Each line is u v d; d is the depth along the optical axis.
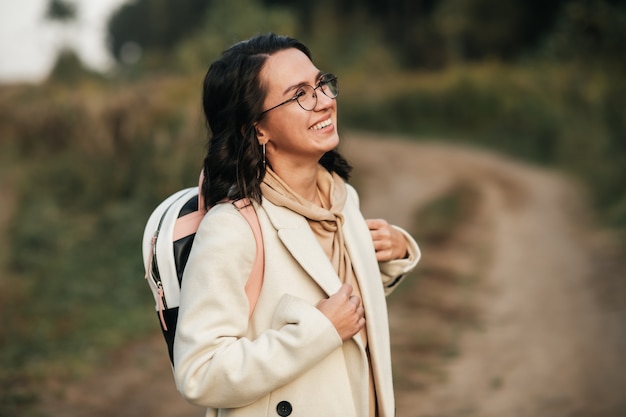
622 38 15.97
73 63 26.62
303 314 1.74
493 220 11.00
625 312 6.37
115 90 14.66
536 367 5.44
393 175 16.17
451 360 5.69
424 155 19.03
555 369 5.37
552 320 6.45
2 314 7.27
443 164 17.41
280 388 1.80
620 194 10.91
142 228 9.58
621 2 16.25
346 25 38.97
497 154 18.50
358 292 1.97
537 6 36.06
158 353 6.19
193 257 1.79
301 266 1.83
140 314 7.26
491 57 36.50
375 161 18.30
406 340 6.17
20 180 12.57
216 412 1.92
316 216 1.92
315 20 38.94
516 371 5.39
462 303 7.17
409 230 10.81
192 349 1.73
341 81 29.11
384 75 30.58
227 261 1.77
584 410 4.63
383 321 1.96
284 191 1.90
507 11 36.47
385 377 1.91
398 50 38.81
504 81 23.52
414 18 43.25
